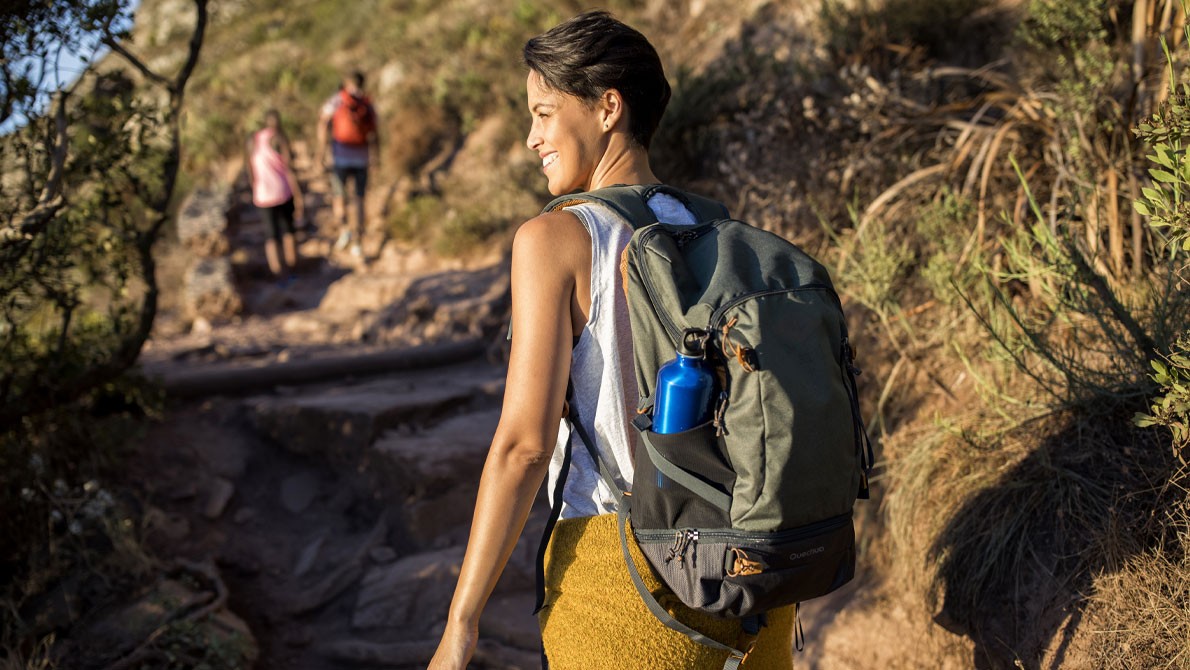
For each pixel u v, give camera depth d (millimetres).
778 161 4770
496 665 3482
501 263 7543
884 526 3088
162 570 4027
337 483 4801
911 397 3340
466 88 10805
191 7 23469
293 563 4348
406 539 4340
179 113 4258
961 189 3832
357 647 3672
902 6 4992
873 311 3670
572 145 1683
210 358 6680
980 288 3326
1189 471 2201
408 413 5020
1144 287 2850
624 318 1512
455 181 9859
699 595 1402
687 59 7633
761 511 1339
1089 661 2225
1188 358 1962
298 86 14680
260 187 8992
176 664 3467
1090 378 2652
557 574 1560
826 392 1376
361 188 9516
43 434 4230
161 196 4281
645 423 1427
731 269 1439
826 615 3014
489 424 5082
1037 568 2461
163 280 8672
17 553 3846
